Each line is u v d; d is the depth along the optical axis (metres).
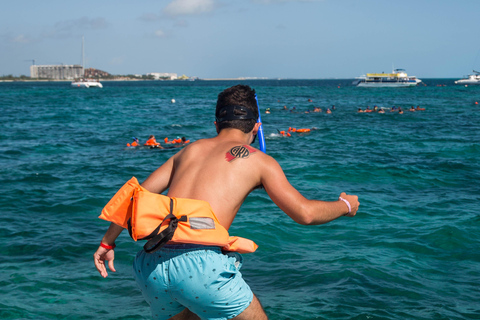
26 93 66.69
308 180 9.92
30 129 20.86
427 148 14.68
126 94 63.06
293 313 3.87
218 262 1.88
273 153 13.74
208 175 2.04
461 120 24.66
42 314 3.93
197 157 2.14
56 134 19.09
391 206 7.73
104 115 29.22
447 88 88.00
